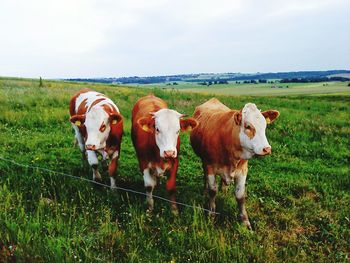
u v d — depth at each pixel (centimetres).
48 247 235
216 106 372
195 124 302
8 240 243
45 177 364
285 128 666
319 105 1166
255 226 307
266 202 358
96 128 332
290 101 1274
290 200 367
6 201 292
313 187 396
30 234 251
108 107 359
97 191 343
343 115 941
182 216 303
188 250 258
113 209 309
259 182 413
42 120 599
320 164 491
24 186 336
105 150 354
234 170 299
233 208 330
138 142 321
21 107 695
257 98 1344
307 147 559
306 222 322
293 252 269
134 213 295
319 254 271
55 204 302
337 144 577
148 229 282
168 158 292
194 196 355
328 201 361
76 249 238
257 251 258
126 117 705
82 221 281
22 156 421
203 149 320
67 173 386
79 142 412
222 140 296
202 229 278
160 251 258
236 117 274
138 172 411
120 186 371
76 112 421
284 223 320
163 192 355
